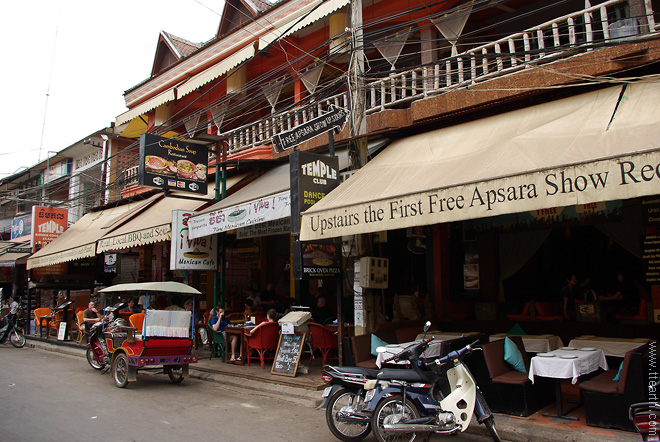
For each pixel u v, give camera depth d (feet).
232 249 53.36
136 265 64.75
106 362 33.83
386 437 17.48
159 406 24.62
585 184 16.20
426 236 36.58
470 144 24.91
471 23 36.83
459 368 18.19
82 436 19.31
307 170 26.81
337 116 27.22
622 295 30.27
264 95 46.70
